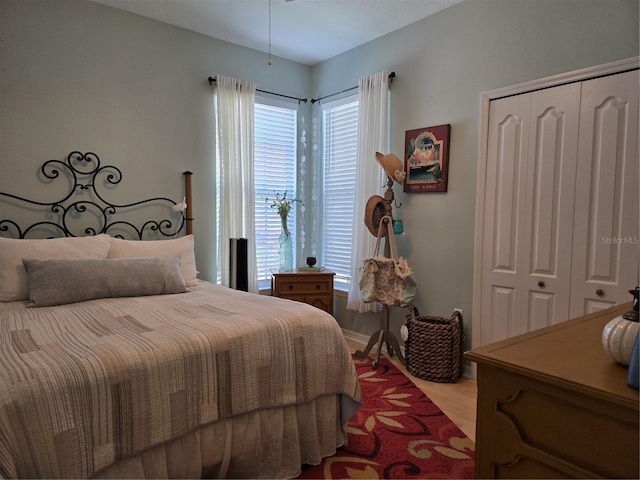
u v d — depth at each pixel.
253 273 3.77
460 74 3.01
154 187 3.30
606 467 0.83
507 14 2.73
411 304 3.20
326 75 4.13
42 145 2.80
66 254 2.52
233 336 1.70
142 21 3.19
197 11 3.12
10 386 1.20
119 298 2.38
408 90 3.37
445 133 3.08
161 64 3.30
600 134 2.35
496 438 1.03
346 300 4.02
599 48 2.34
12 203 2.71
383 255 3.54
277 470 1.79
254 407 1.72
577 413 0.87
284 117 4.14
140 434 1.41
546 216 2.58
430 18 3.19
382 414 2.42
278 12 3.14
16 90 2.69
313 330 1.95
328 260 4.24
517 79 2.69
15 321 1.84
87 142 2.97
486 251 2.89
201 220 3.58
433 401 2.61
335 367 2.01
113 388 1.35
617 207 2.30
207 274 3.63
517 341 1.17
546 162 2.57
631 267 2.25
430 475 1.84
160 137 3.31
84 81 2.95
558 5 2.49
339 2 2.99
